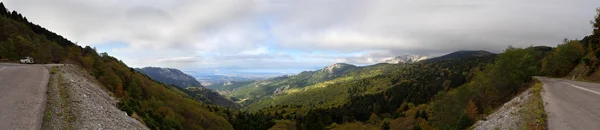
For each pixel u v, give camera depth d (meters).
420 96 148.75
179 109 61.69
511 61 41.00
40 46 73.44
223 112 154.75
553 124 15.02
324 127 113.31
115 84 43.72
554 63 66.75
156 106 46.88
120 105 28.16
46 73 29.72
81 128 14.69
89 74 41.28
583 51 64.69
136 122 23.70
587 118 15.75
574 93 26.41
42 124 13.38
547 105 20.47
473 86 48.38
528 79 40.09
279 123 133.88
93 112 18.55
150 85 69.25
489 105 41.09
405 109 142.88
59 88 22.27
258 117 154.88
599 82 40.22
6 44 62.62
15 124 12.64
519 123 17.56
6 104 15.58
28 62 52.00
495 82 42.56
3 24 78.38
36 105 16.05
